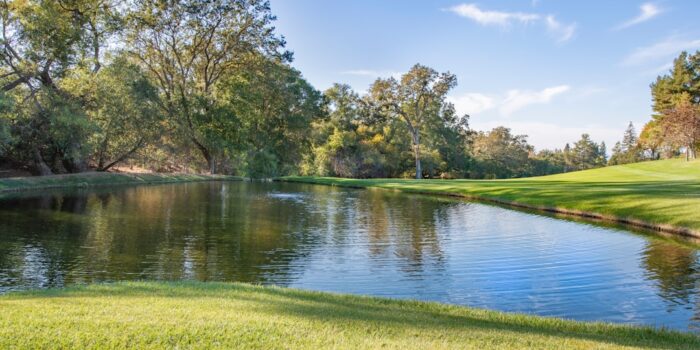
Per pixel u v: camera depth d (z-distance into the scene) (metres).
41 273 8.10
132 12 33.31
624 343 4.89
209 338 4.11
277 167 51.06
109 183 30.33
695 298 7.48
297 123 47.66
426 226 14.42
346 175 58.72
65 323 4.35
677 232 13.23
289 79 46.59
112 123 29.08
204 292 6.20
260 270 8.80
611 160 98.38
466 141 75.56
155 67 37.59
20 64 22.95
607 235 12.91
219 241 11.42
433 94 52.91
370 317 5.25
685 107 47.25
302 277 8.41
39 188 25.09
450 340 4.48
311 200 23.17
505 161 80.25
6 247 10.05
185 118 36.28
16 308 4.89
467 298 7.43
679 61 55.03
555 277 8.65
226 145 40.38
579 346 4.54
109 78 28.20
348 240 11.93
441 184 34.34
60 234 11.70
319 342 4.14
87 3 28.73
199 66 39.41
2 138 22.30
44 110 25.03
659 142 55.22
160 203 19.69
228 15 36.03
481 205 21.14
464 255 10.34
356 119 67.19
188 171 48.75
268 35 37.72
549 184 28.73
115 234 11.94
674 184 23.78
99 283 7.18
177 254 9.88
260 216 16.25
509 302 7.26
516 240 12.09
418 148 54.50
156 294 5.97
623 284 8.23
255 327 4.48
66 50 24.48
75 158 28.53
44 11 23.05
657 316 6.70
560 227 14.30
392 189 33.03
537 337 4.83
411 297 7.44
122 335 4.07
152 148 36.59
